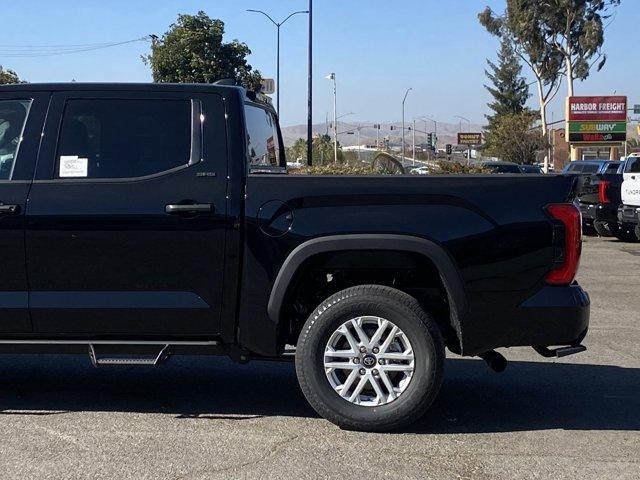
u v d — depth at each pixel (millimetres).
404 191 4898
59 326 5012
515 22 53594
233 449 4652
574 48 52250
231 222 4930
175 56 30547
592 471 4355
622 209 16609
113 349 5062
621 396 5898
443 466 4406
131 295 4980
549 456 4590
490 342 4926
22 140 5141
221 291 4969
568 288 4898
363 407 4926
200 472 4277
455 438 4898
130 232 4938
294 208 4922
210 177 5004
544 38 53469
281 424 5156
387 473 4289
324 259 5020
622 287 11297
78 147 5125
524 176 4938
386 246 4844
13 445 4695
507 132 60375
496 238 4844
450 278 4840
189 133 5117
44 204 4980
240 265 4957
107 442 4766
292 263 4891
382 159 15320
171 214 4930
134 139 5129
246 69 31906
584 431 5070
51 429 5012
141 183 5008
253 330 4965
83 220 4949
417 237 4840
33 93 5223
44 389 6008
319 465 4398
